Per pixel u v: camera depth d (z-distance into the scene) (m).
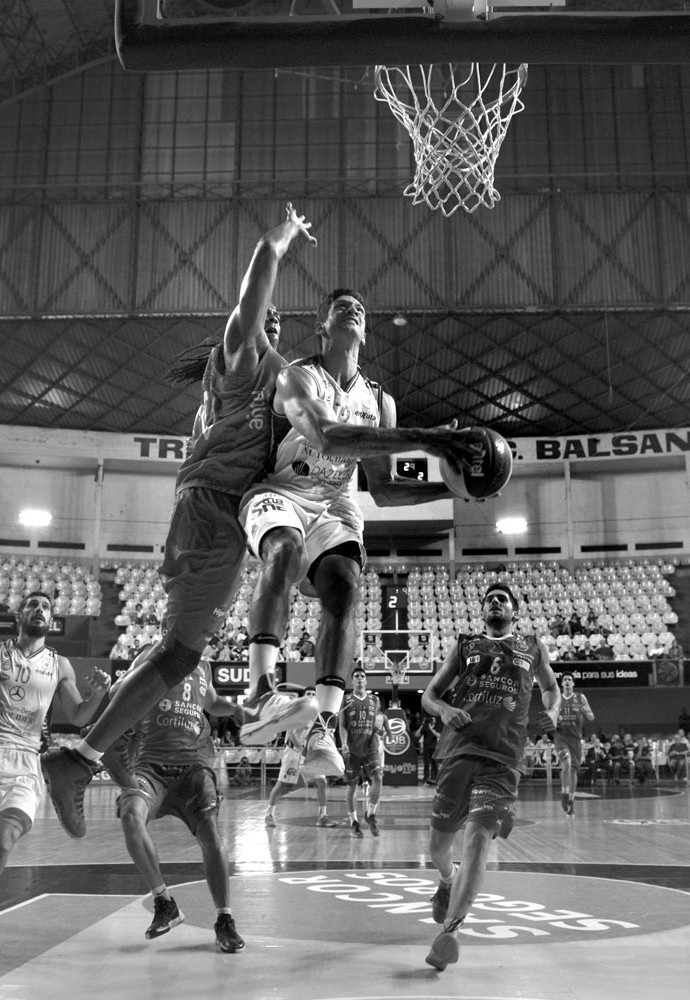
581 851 8.44
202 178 24.39
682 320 24.00
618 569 28.69
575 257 23.73
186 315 23.61
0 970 3.86
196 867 7.36
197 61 3.85
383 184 24.22
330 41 3.77
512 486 30.98
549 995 3.43
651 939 4.54
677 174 23.94
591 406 28.52
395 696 19.38
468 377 27.14
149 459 29.41
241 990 3.50
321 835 9.95
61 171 24.44
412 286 23.67
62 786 2.83
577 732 12.77
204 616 2.73
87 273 23.83
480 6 3.76
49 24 24.11
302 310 23.64
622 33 3.71
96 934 4.65
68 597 26.75
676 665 22.02
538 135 24.39
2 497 29.61
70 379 26.67
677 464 29.89
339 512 2.77
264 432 2.81
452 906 3.93
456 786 4.46
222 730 20.33
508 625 4.75
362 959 4.08
